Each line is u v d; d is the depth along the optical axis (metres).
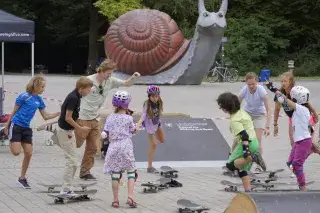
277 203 4.52
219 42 30.16
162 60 30.47
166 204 8.24
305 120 8.73
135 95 24.38
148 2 43.50
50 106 20.00
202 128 12.28
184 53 30.78
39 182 9.52
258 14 48.41
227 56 44.78
